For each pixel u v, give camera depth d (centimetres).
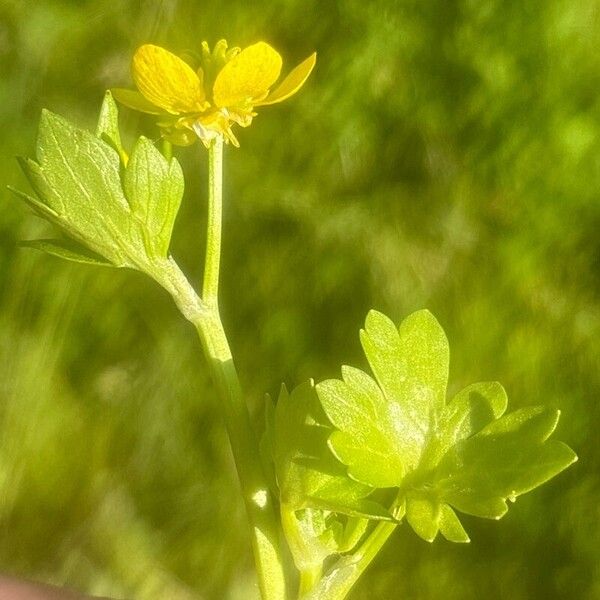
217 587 26
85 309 30
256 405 30
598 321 30
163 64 10
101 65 33
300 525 10
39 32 33
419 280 30
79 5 33
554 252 31
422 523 10
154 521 27
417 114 32
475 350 29
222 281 31
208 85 11
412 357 11
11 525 27
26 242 11
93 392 29
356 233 31
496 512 10
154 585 26
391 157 32
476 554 27
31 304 28
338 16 33
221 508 27
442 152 32
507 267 30
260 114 32
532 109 32
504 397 11
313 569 10
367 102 32
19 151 32
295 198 31
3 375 27
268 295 30
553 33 32
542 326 29
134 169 11
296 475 10
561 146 32
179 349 30
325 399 10
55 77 33
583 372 29
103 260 11
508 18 32
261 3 33
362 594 27
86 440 28
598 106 32
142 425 29
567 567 27
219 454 28
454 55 32
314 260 31
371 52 32
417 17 32
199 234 31
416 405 11
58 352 28
